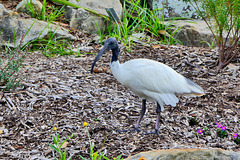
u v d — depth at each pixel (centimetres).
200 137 880
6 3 1605
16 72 1034
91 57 1324
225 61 1257
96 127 895
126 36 1447
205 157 684
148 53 1370
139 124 929
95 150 808
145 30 1617
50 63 1243
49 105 972
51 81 1092
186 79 916
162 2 1692
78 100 1007
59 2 1570
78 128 890
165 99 880
